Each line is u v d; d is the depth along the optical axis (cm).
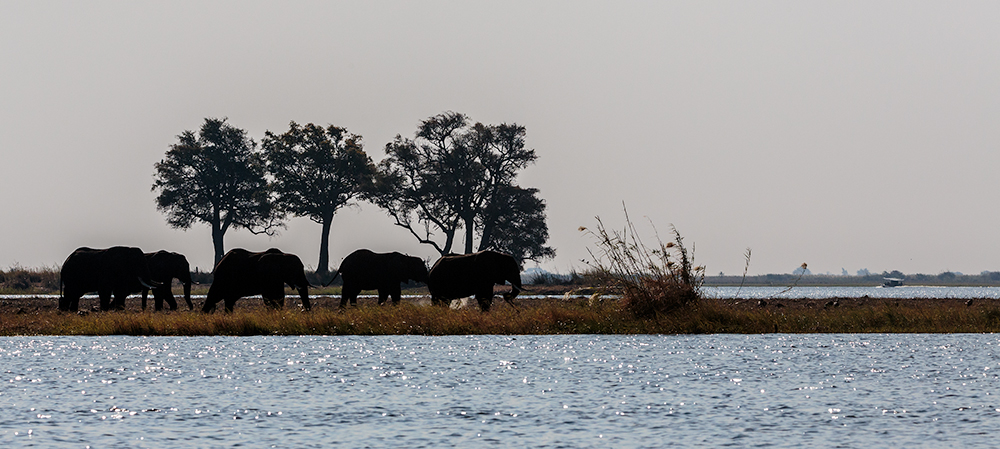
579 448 3097
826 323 7419
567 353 5741
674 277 7462
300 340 6669
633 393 4184
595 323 7212
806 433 3316
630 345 6216
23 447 3089
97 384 4453
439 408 3819
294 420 3569
